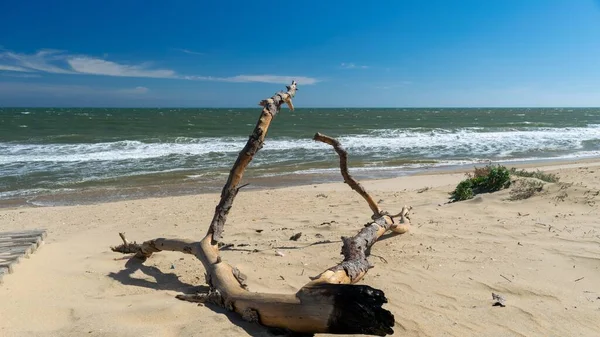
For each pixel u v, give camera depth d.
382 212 5.89
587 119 63.12
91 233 6.77
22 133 31.05
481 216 6.84
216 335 2.95
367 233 4.83
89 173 15.26
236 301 3.28
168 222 7.56
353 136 30.50
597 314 3.57
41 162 17.56
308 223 6.85
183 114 82.19
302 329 2.98
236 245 5.55
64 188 12.72
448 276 4.36
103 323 3.10
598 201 6.88
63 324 3.16
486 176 8.95
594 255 4.83
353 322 2.75
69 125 40.72
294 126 43.69
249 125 43.66
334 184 12.58
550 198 7.34
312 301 2.91
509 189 8.12
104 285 4.04
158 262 4.80
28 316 3.27
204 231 6.52
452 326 3.34
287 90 4.78
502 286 4.11
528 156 20.05
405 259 4.88
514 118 67.62
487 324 3.38
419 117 72.75
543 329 3.33
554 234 5.69
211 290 3.57
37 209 9.43
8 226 7.60
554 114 92.69
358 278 3.83
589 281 4.23
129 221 7.84
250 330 3.08
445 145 24.70
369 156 20.17
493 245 5.32
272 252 5.16
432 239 5.62
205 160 18.52
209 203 9.68
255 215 7.91
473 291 4.00
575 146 24.28
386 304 3.69
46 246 5.47
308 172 15.54
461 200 8.30
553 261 4.74
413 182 12.62
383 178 13.90
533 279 4.29
